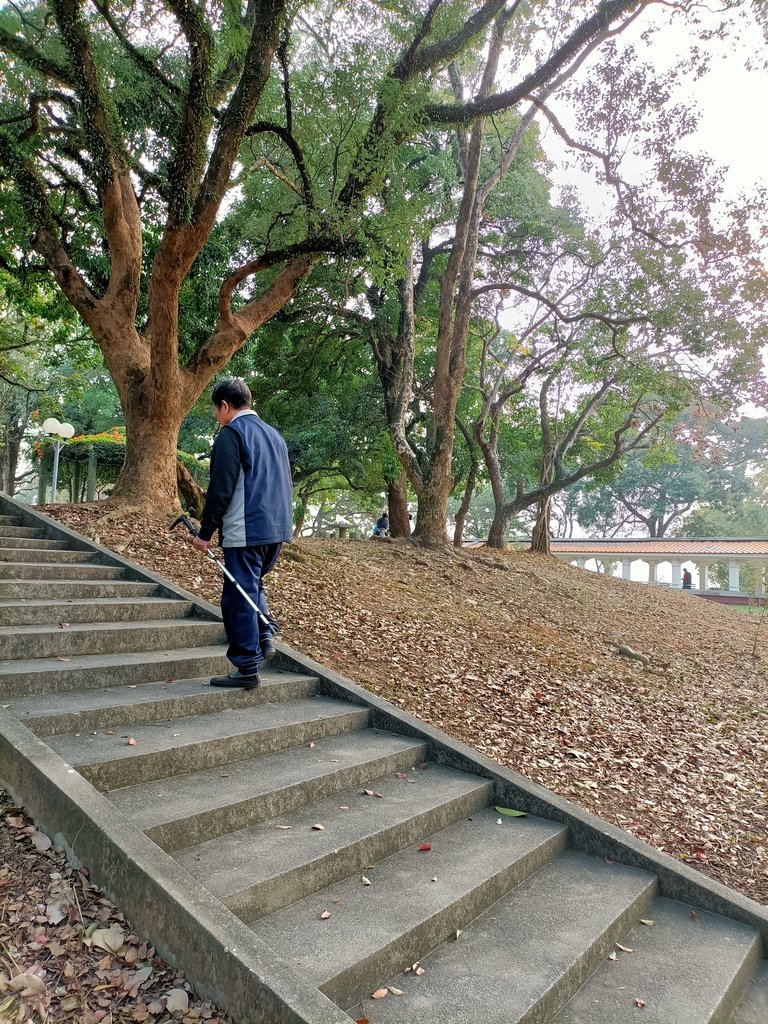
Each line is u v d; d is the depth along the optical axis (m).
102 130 9.18
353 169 10.43
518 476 25.48
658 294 15.70
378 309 18.45
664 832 4.99
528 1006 2.58
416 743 4.60
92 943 2.41
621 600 17.95
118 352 10.47
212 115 10.19
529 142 17.88
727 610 23.70
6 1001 2.13
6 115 10.83
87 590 5.73
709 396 17.30
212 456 4.46
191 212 9.19
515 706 6.97
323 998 2.11
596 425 25.39
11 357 26.98
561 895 3.53
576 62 12.97
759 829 5.34
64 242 12.61
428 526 15.70
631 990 2.96
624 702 8.23
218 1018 2.21
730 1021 2.99
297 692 5.01
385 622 8.66
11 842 2.78
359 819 3.55
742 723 8.55
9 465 32.81
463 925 3.14
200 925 2.32
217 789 3.42
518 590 14.55
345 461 21.75
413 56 10.38
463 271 15.48
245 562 4.54
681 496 45.19
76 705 3.76
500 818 4.16
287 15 8.89
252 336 19.20
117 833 2.64
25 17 10.27
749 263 13.91
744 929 3.58
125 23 10.24
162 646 5.16
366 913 2.91
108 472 35.03
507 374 23.12
